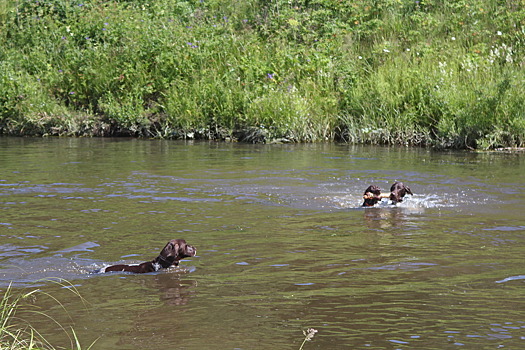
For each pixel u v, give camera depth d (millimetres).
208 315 6945
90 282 8242
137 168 18234
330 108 27047
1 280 8344
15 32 34812
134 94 29312
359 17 32344
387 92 26438
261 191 14672
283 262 9000
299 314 6930
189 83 29281
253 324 6652
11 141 26344
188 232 10812
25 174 17078
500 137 23438
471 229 11023
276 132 26250
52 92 30766
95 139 27328
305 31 31406
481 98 24109
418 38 30344
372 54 29312
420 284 7930
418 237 10445
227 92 27719
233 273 8523
